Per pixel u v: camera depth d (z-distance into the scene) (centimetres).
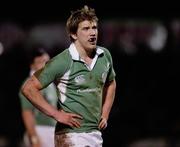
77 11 1608
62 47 4444
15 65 4578
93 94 1608
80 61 1584
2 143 4359
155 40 4438
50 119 2322
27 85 1595
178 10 4356
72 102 1600
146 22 4409
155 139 4253
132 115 4303
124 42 4425
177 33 4419
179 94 4409
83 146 1600
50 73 1579
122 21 4403
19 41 4569
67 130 1606
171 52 4453
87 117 1605
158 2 4341
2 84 4584
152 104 4381
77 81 1591
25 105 2247
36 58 2269
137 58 4450
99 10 4378
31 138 2262
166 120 4325
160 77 4447
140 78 4434
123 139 4200
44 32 4522
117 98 4359
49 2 4459
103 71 1619
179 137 4262
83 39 1583
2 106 4553
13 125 4506
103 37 4400
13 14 4538
